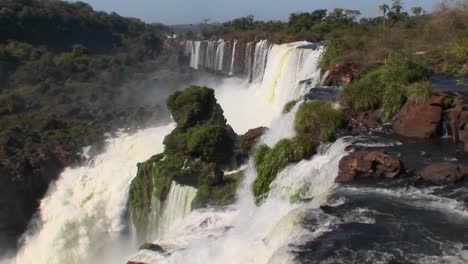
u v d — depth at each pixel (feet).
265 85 178.81
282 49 173.06
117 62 300.81
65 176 160.56
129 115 206.18
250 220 79.36
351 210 58.70
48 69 273.33
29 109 229.25
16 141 181.16
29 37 324.80
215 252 70.38
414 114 85.20
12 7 338.34
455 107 83.71
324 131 86.38
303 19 276.82
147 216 116.37
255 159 93.61
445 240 51.24
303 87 134.00
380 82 96.84
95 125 201.05
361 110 92.79
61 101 241.35
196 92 129.08
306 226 55.98
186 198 105.09
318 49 151.94
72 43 352.49
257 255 62.08
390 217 56.49
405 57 105.60
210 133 112.47
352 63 122.42
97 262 134.21
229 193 100.89
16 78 270.05
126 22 432.25
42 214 150.41
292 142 84.69
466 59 123.54
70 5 419.95
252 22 372.99
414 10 218.38
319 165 77.66
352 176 68.33
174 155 116.37
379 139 82.17
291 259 49.47
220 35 326.44
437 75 114.52
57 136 189.06
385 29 187.42
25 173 162.91
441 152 75.92
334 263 47.98
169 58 318.24
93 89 257.34
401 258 48.24
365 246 50.80
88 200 145.79
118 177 144.87
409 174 67.87
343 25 252.21
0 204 157.17
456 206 58.65
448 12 160.15
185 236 81.61
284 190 79.66
